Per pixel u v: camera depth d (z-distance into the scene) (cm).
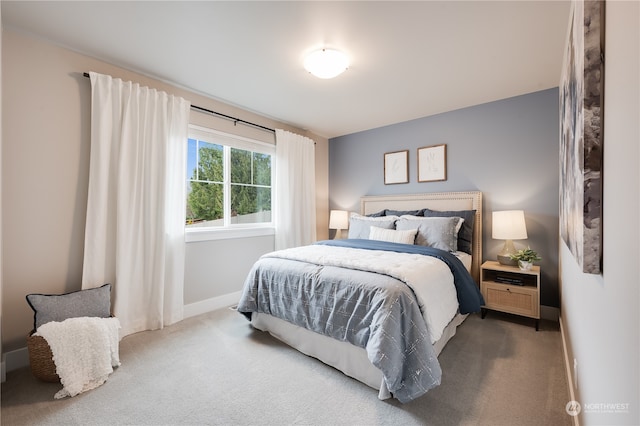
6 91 191
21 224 197
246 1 166
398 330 159
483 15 177
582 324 124
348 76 259
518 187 302
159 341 230
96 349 177
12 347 193
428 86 279
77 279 221
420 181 371
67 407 154
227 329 255
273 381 178
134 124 241
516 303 266
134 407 155
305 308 202
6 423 143
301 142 404
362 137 433
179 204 272
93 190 220
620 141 62
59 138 212
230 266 327
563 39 200
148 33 198
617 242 65
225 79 265
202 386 173
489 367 193
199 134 300
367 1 165
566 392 166
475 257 318
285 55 225
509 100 307
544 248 287
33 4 168
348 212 449
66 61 215
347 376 184
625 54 59
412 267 197
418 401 159
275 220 377
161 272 254
